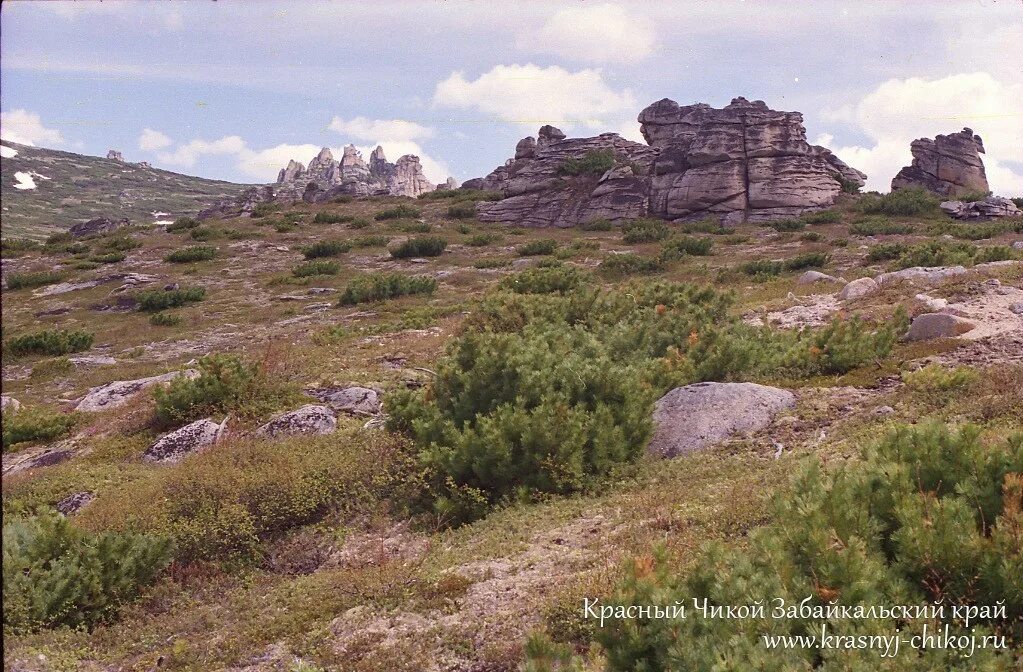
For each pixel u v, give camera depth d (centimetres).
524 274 3553
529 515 931
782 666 388
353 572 820
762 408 1151
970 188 7325
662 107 7756
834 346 1341
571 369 1177
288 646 693
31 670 708
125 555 900
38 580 844
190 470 1093
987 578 462
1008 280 1773
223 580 903
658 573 509
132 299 4672
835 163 7519
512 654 592
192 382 1619
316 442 1241
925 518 502
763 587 456
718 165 6412
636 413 1100
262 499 1022
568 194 7081
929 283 1906
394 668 610
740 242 5366
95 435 1628
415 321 2798
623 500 919
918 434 602
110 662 739
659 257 4588
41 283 5431
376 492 1071
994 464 564
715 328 1483
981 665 402
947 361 1244
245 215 8606
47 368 2938
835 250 4594
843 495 533
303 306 4144
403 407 1270
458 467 1038
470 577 760
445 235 6506
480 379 1212
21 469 1504
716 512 782
